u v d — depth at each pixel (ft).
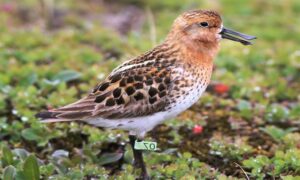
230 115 43.96
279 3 69.00
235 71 52.95
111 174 37.11
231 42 57.06
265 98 47.57
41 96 44.57
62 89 45.32
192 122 42.24
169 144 40.22
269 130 40.91
